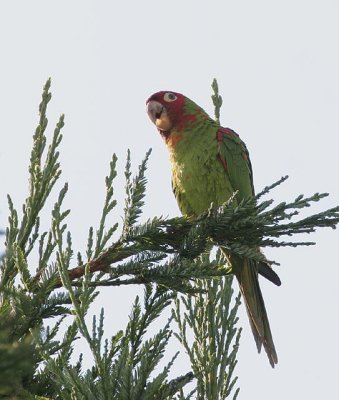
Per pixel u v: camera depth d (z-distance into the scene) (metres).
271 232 7.67
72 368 6.84
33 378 7.14
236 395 9.45
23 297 6.69
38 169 7.74
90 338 6.71
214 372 9.45
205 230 7.69
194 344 9.72
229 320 9.73
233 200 7.98
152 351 7.07
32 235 7.63
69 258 7.41
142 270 7.39
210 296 9.83
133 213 7.56
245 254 7.60
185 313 9.86
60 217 7.57
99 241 7.61
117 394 6.79
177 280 7.40
